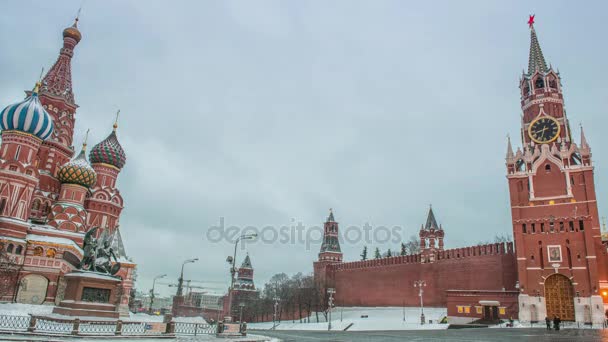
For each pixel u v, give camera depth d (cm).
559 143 8181
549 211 7738
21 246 5959
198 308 12556
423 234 10188
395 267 10681
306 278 13950
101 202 7825
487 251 8769
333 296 12356
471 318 7775
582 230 7312
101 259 4472
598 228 7300
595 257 7038
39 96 7856
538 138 8412
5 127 6669
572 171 7781
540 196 7919
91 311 4106
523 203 8062
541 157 8100
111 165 8250
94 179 7450
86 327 3394
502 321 7281
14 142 6581
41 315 3988
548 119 8400
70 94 8350
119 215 8150
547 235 7594
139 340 3062
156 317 6881
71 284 4272
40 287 5944
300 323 10912
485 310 7675
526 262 7631
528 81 9012
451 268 9381
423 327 7462
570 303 7162
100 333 3111
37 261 5984
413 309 9681
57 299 5972
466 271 9050
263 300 14025
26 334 2816
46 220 6956
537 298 7338
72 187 7200
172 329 3516
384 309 10300
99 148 8194
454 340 3534
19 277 5812
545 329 5441
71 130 8281
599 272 7156
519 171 8281
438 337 4116
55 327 3334
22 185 6431
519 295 7450
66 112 8169
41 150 7562
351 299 11750
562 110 8531
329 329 7644
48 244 6175
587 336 3897
